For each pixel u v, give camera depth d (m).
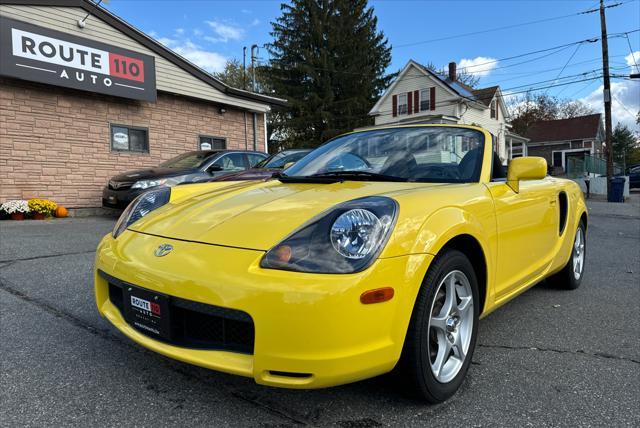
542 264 3.15
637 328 3.04
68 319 3.01
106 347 2.58
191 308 1.79
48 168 9.28
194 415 1.92
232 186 2.91
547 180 3.47
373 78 33.75
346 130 31.97
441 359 2.05
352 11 33.66
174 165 8.54
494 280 2.45
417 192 2.12
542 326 3.07
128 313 2.06
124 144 10.60
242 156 8.91
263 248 1.81
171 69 11.20
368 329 1.68
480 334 2.92
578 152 39.25
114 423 1.85
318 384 1.67
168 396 2.07
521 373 2.36
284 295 1.64
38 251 5.18
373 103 33.81
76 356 2.46
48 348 2.56
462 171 2.65
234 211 2.20
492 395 2.13
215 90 12.27
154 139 11.20
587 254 5.83
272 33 33.84
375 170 2.77
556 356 2.57
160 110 11.30
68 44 9.09
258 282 1.68
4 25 8.20
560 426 1.87
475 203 2.27
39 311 3.16
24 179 8.95
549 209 3.21
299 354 1.64
